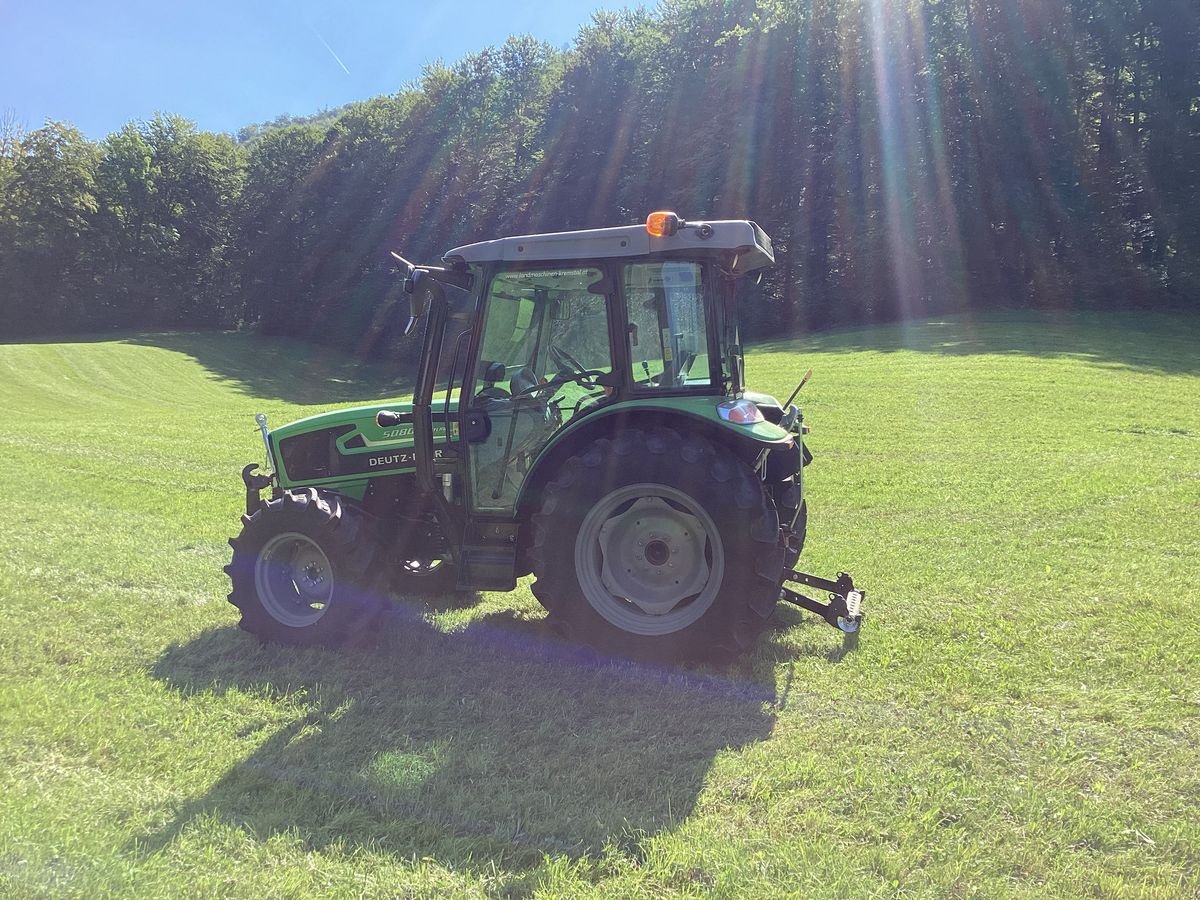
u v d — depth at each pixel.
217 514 8.00
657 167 42.28
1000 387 16.27
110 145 56.00
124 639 4.62
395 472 5.07
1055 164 32.66
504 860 2.66
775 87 37.59
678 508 4.18
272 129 57.69
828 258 37.09
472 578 4.44
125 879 2.55
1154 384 16.34
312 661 4.28
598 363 4.42
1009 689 3.84
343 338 50.00
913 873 2.58
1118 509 7.27
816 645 4.45
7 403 26.08
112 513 8.01
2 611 5.03
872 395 15.99
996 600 5.04
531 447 4.53
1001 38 33.25
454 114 50.94
